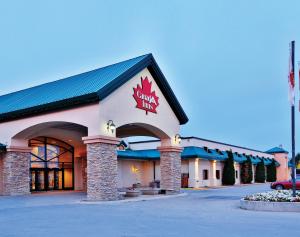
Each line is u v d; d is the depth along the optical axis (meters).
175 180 27.23
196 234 9.86
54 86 28.44
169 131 27.25
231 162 42.91
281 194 17.47
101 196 19.95
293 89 17.33
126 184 37.72
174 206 17.86
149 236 9.58
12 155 25.19
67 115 21.84
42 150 30.28
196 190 32.69
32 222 12.22
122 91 22.41
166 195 25.48
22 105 25.19
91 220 12.69
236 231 10.32
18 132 24.72
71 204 18.89
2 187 25.39
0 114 25.39
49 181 30.70
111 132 20.92
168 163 27.19
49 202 20.00
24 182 25.83
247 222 12.14
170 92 26.89
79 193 27.47
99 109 20.39
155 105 25.77
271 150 65.31
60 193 27.48
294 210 15.22
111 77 22.16
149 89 25.20
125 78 22.38
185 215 14.15
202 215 14.17
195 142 38.97
